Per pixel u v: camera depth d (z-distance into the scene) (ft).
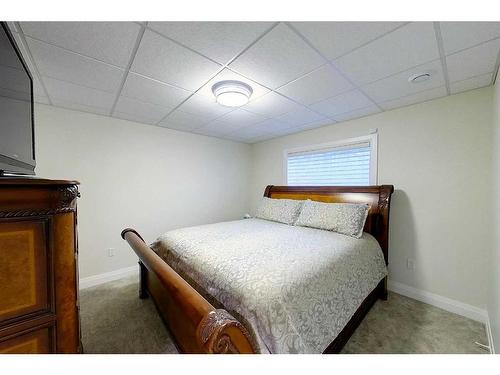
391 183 8.20
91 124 8.60
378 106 7.86
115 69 5.36
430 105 7.29
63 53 4.68
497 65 5.11
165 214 10.73
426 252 7.33
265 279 3.96
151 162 10.25
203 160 12.26
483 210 6.29
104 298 7.55
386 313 6.60
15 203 2.41
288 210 9.73
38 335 2.58
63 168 8.01
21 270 2.46
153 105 7.80
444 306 6.88
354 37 4.20
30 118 4.27
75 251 2.92
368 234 7.76
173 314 4.90
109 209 9.06
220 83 6.11
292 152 11.99
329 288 4.57
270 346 3.24
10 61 3.48
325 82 6.07
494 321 5.04
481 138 6.33
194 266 5.08
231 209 13.64
